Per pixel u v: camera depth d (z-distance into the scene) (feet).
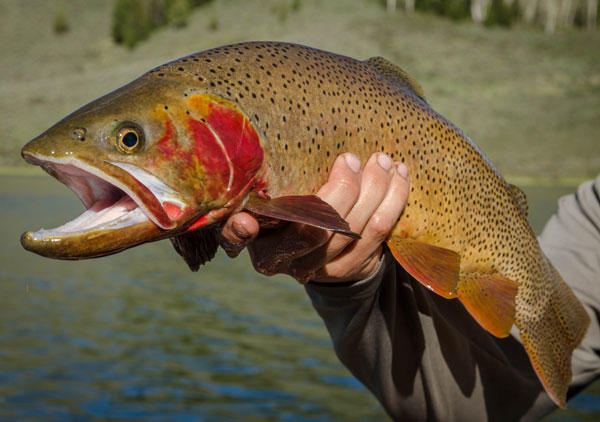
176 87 4.81
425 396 6.41
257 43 5.40
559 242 7.75
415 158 5.86
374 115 5.66
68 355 28.12
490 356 6.60
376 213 5.31
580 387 7.06
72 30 236.63
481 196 6.42
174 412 21.93
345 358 6.45
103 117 4.52
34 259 51.19
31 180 115.96
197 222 4.82
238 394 23.68
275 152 5.07
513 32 231.30
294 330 32.45
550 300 7.05
